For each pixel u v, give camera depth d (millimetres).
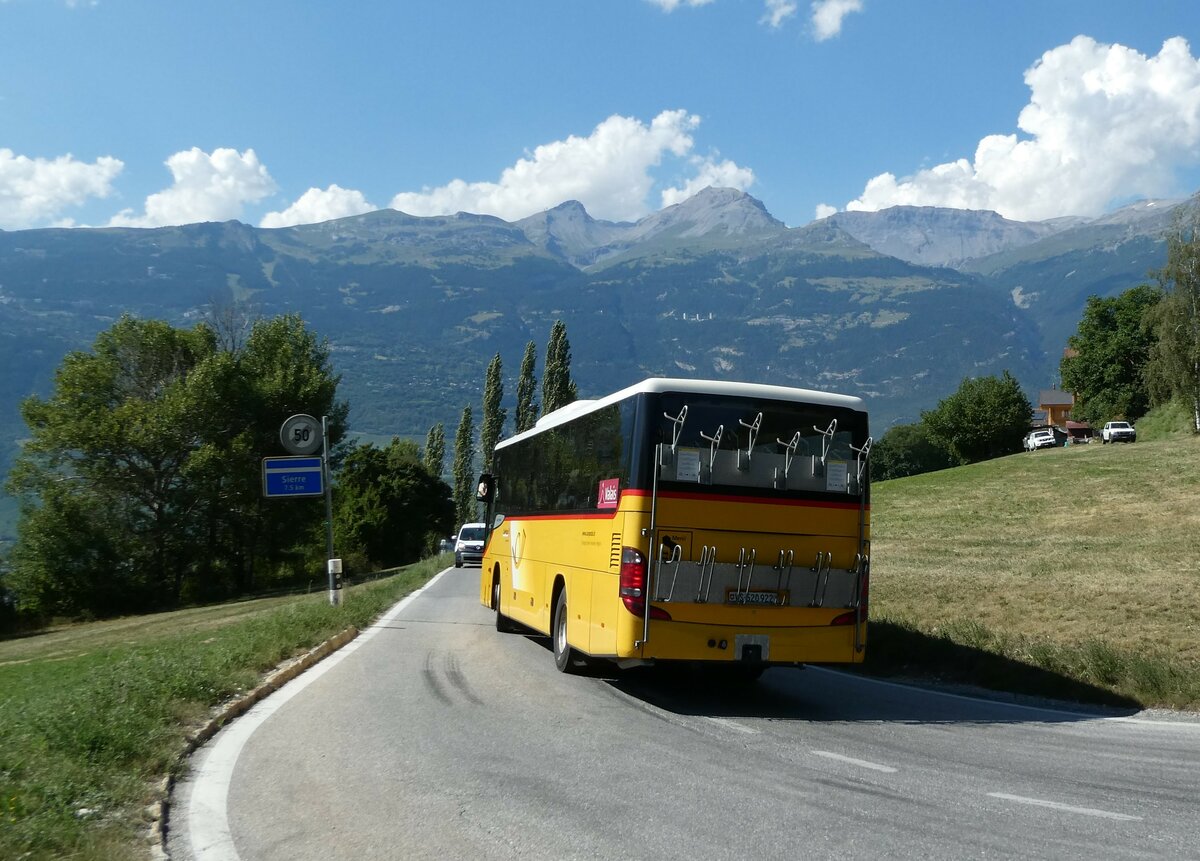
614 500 11312
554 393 84125
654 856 5676
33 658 26312
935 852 5730
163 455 50969
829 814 6543
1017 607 18125
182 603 52812
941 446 117125
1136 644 14164
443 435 108625
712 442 10977
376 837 6055
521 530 16844
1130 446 73125
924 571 25438
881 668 14406
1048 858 5617
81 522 50000
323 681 12297
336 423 57594
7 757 7145
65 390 50219
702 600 10797
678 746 8797
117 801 6559
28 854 5293
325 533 57938
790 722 10164
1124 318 105438
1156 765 8094
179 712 9312
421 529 89562
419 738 8984
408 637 17406
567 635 13219
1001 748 8805
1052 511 44500
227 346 55625
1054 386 161250
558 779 7504
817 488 11188
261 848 5863
